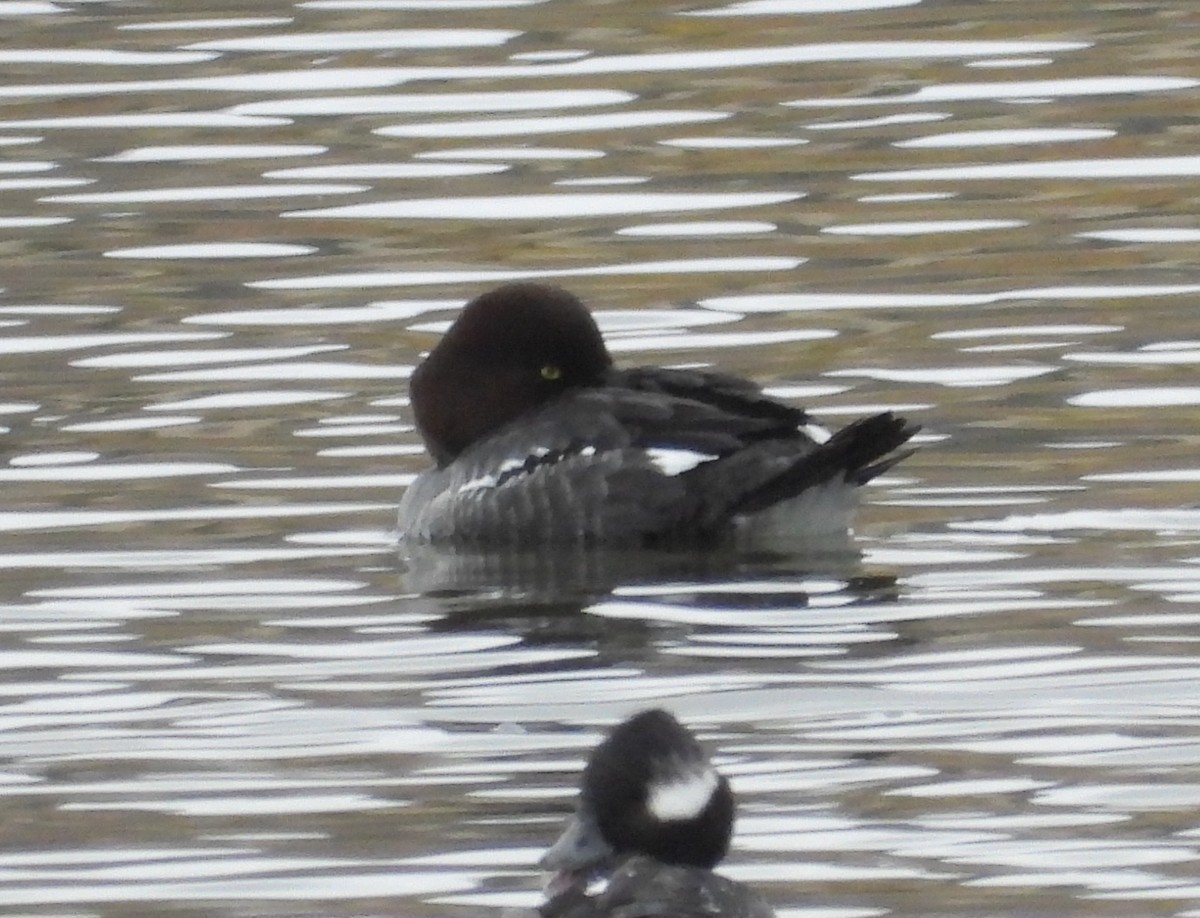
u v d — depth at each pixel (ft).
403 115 77.71
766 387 58.59
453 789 39.32
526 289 54.85
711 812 31.22
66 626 46.52
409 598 48.06
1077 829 37.42
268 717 42.37
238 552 50.31
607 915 28.89
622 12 86.22
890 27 84.17
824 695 42.63
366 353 61.46
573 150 75.05
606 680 43.57
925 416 56.49
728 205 70.64
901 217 69.36
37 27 85.51
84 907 35.65
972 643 44.68
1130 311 62.39
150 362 60.95
